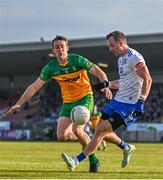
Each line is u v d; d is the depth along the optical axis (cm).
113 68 12900
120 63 2277
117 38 2228
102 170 2561
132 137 10256
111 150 5331
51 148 5906
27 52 11919
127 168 2770
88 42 11138
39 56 12125
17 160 3488
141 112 2262
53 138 10738
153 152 4953
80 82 2423
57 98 13212
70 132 2425
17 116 12875
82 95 2428
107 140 2478
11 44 11812
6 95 14425
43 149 5591
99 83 2366
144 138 10206
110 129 2242
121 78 2281
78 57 2412
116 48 2241
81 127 2414
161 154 4553
